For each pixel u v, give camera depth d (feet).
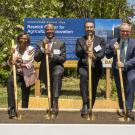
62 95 50.72
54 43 32.76
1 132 28.66
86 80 32.40
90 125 28.81
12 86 32.22
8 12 60.13
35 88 47.16
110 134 28.76
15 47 33.55
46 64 31.96
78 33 47.14
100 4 68.90
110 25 46.78
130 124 29.43
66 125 28.84
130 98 31.42
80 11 69.77
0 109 33.60
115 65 32.27
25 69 33.40
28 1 60.29
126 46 32.04
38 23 46.85
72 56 47.06
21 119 31.35
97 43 32.60
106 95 47.78
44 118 31.60
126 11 69.87
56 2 63.52
